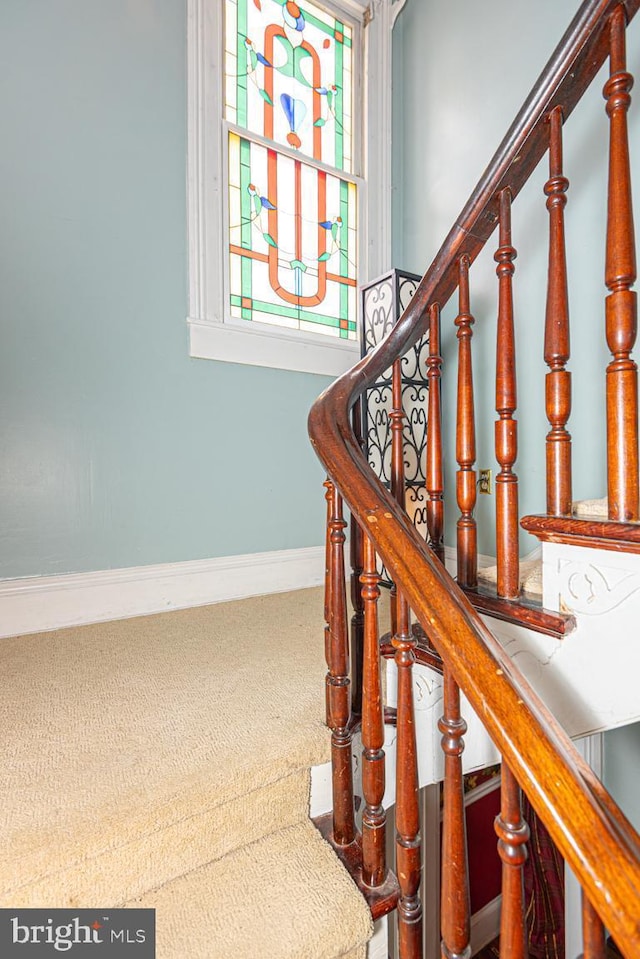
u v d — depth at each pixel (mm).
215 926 694
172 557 1749
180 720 959
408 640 697
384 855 797
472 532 991
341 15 2199
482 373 1867
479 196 881
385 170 2287
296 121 2076
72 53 1553
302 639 1428
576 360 1546
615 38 728
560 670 837
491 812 2156
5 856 639
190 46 1772
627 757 1549
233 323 1877
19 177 1474
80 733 911
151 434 1706
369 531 707
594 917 409
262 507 1947
